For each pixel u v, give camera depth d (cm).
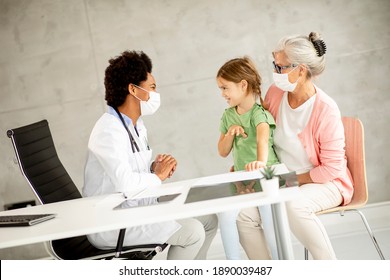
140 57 362
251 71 399
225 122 423
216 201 266
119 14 586
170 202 286
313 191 365
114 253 344
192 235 349
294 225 343
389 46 588
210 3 584
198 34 586
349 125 394
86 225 266
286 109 394
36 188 369
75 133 597
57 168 403
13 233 281
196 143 598
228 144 416
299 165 390
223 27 585
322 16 586
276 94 411
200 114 595
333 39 587
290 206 341
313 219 342
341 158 368
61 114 596
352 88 592
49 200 379
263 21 584
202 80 590
